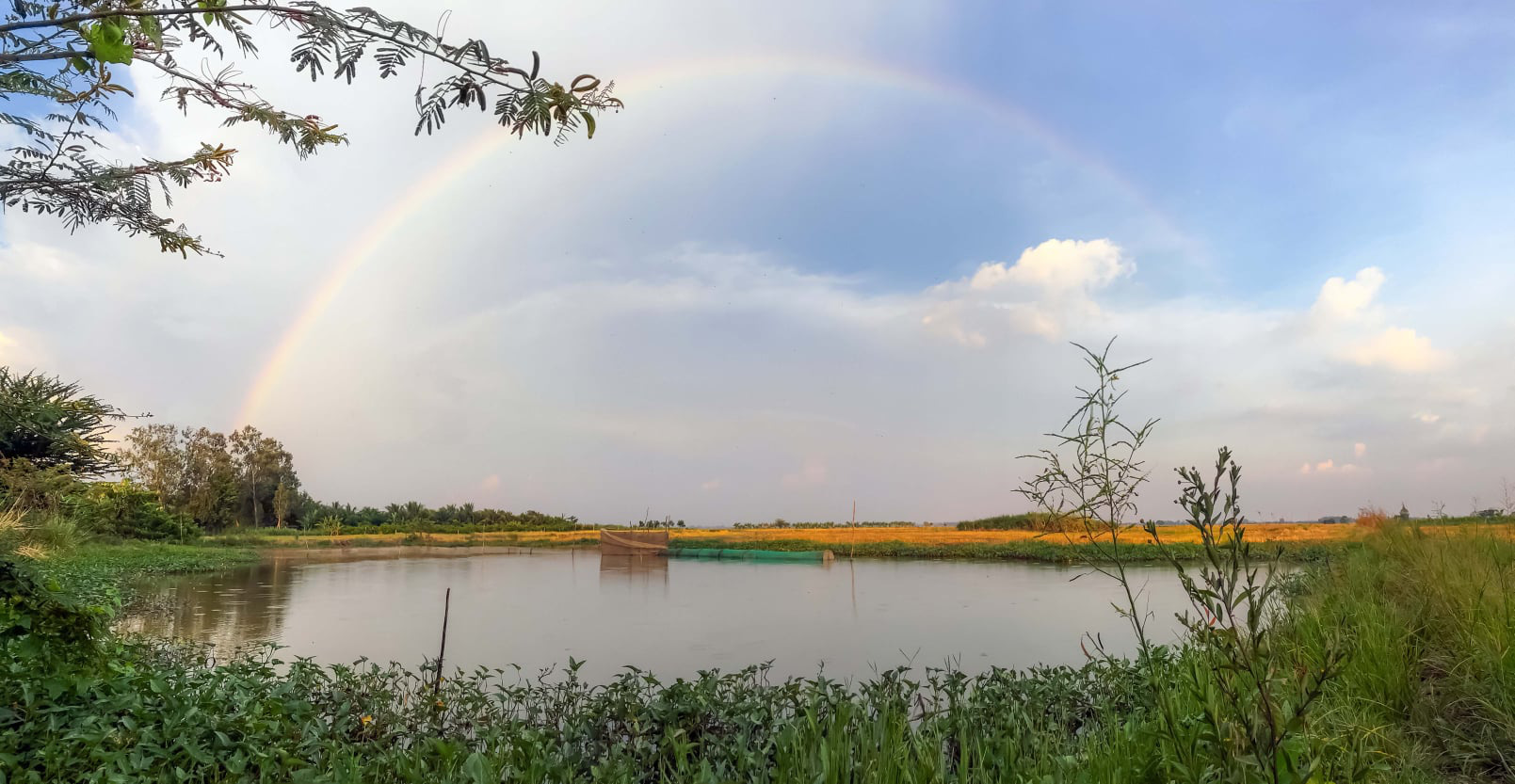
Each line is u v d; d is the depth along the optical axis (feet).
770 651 29.81
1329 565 31.04
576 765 12.62
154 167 10.09
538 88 7.02
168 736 11.05
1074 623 36.60
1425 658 14.83
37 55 7.48
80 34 7.18
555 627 36.55
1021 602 45.62
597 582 63.31
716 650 29.99
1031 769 11.12
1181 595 48.01
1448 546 22.17
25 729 10.65
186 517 119.75
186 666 20.20
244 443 179.01
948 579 64.34
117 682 12.67
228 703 13.52
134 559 72.64
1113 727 11.75
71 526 53.72
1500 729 11.56
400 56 6.91
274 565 84.53
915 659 28.02
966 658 28.17
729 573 73.46
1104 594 49.73
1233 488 6.91
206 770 11.22
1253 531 70.44
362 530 175.42
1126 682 16.22
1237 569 6.93
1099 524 8.86
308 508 188.55
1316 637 15.05
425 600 48.67
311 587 56.95
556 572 74.79
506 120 7.29
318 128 9.46
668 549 104.32
